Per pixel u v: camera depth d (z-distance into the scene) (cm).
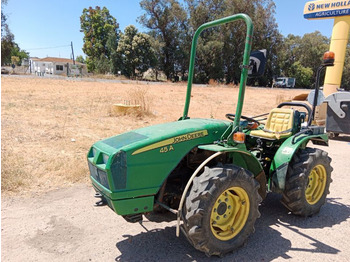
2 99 1180
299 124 432
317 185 415
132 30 4347
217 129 345
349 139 953
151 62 4384
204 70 4566
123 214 287
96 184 309
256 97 2139
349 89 5809
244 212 322
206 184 288
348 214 421
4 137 662
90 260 304
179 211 288
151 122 963
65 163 550
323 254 319
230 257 311
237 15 321
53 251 317
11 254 310
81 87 1909
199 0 4466
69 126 820
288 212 421
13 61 7269
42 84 1945
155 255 313
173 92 2023
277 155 381
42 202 427
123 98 1424
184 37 4509
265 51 308
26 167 520
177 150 308
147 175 291
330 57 395
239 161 351
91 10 5159
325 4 1188
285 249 328
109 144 308
